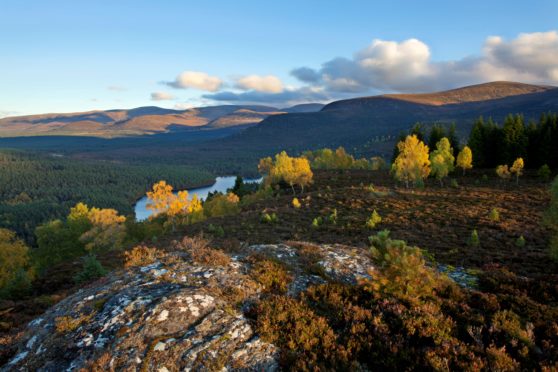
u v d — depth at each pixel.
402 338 7.35
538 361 6.67
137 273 10.22
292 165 70.69
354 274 11.07
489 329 7.55
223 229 36.78
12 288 19.30
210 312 8.01
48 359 7.10
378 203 42.22
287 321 7.96
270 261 11.25
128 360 6.62
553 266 15.57
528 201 39.19
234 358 6.79
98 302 8.61
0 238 28.59
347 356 6.99
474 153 74.25
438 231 27.23
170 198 48.84
